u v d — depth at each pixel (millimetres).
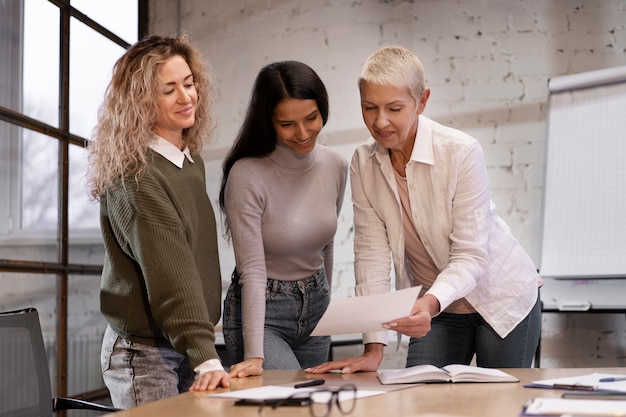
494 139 3707
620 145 3406
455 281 2004
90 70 3326
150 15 3998
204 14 4000
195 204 2076
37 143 2918
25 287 2838
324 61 3873
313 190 2326
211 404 1422
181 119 2029
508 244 2252
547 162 3533
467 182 2084
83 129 3266
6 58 2734
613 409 1272
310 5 3908
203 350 1812
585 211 3424
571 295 3408
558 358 3592
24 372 2000
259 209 2244
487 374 1683
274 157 2271
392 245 2205
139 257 1883
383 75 1933
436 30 3789
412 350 2312
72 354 3139
